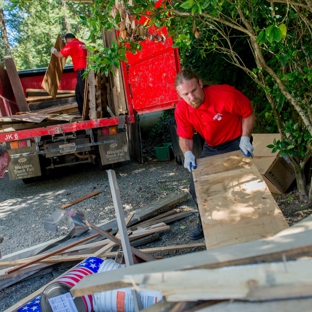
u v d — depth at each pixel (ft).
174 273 3.57
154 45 18.95
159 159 27.66
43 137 22.94
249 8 11.62
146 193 19.71
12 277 11.69
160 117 34.04
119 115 22.63
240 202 7.71
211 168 9.72
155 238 13.44
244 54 20.30
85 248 12.69
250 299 3.49
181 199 16.89
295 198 14.97
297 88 12.44
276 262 3.45
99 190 21.57
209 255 3.84
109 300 7.85
